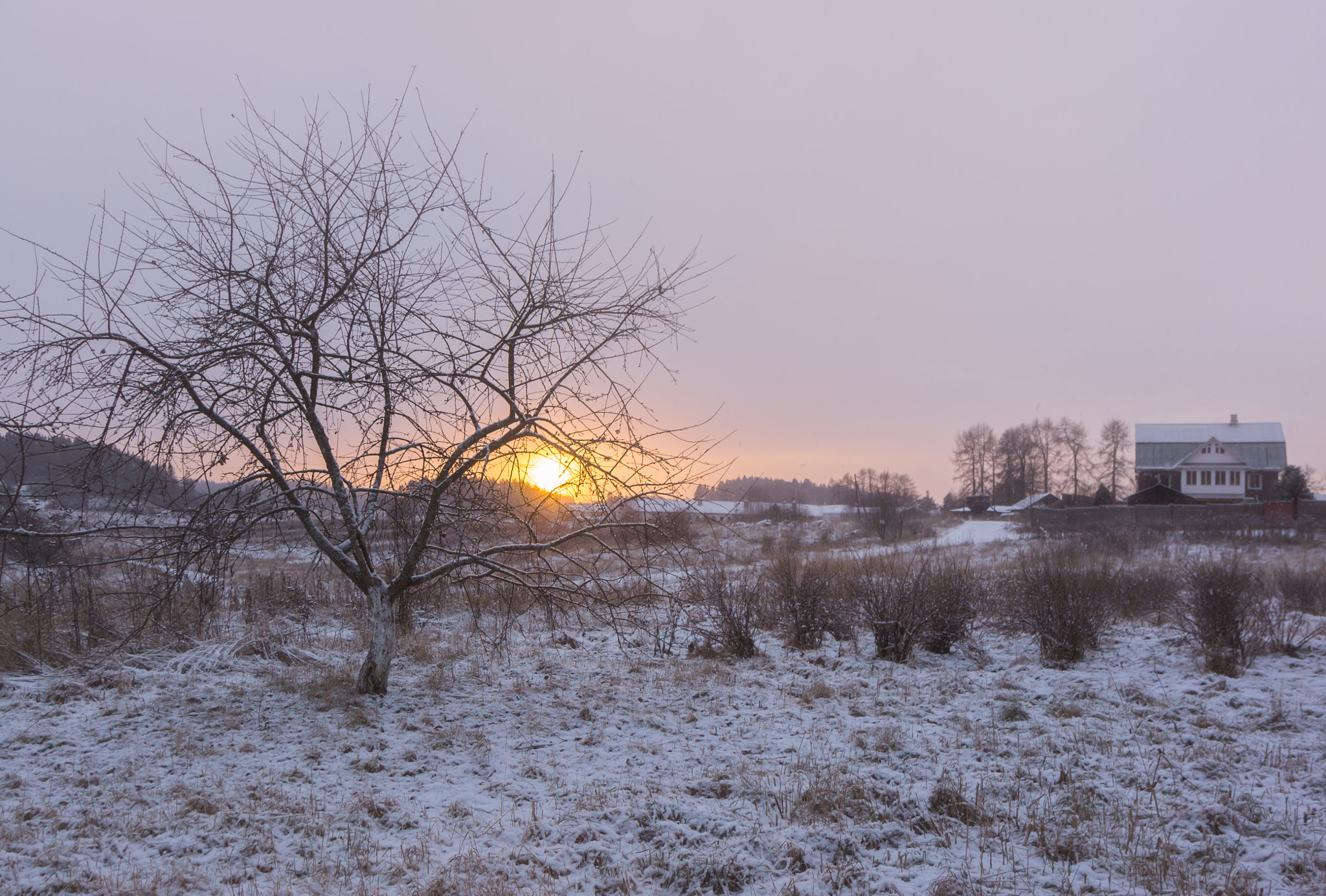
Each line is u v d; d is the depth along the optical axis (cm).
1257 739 655
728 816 488
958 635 1106
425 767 578
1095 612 1102
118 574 1041
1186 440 7106
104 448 625
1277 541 2845
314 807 489
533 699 770
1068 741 650
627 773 571
